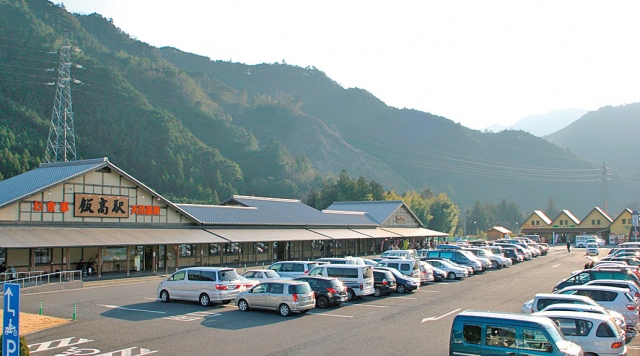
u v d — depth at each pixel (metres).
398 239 86.06
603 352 16.47
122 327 23.25
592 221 124.31
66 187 43.06
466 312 15.80
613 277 29.12
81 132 139.62
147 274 46.59
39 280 40.06
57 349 19.22
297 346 19.69
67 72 87.25
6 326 11.48
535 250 74.25
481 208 187.88
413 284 35.47
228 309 28.25
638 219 81.19
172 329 22.86
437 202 136.88
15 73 148.88
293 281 27.16
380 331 22.50
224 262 58.22
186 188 137.00
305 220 69.88
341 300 29.41
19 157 103.62
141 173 136.62
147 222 49.41
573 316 17.14
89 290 36.16
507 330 14.66
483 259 52.41
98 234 42.91
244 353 18.66
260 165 193.12
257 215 64.38
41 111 140.38
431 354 18.50
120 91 163.50
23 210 40.16
